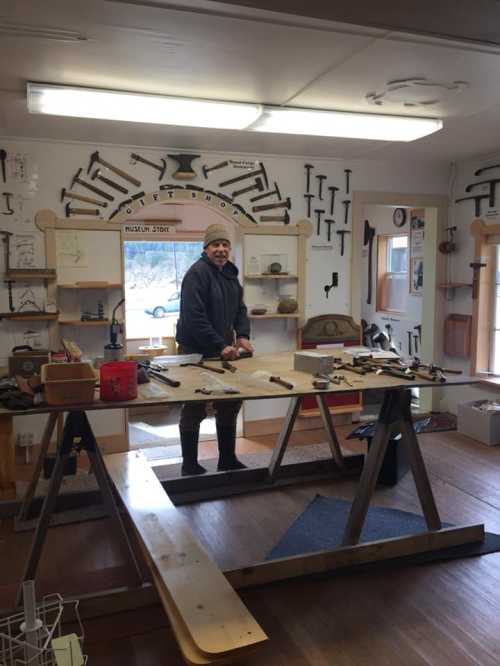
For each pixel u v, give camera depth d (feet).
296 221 16.83
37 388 7.82
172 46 8.30
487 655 7.14
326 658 7.06
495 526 10.78
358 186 17.40
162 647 7.25
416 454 9.62
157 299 23.34
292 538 10.30
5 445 11.59
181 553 7.47
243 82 9.89
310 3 5.74
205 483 12.37
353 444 15.88
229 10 7.16
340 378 9.50
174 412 20.38
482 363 17.94
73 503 11.34
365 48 8.38
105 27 7.68
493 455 14.85
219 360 11.39
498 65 9.05
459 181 18.28
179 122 11.81
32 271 14.21
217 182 15.88
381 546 9.28
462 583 8.79
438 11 5.91
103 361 9.84
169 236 23.26
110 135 13.93
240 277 16.52
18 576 8.98
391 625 7.73
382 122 12.18
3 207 14.19
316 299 17.33
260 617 7.89
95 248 14.96
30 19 7.43
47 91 9.95
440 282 18.89
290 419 12.59
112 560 9.43
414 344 22.30
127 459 11.14
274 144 15.03
